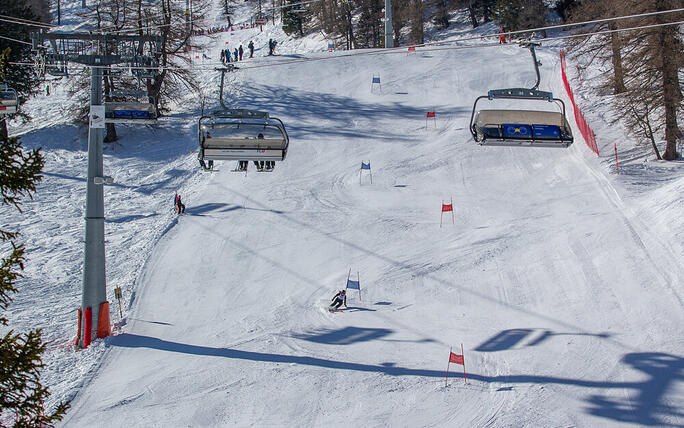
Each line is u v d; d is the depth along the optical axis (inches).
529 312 887.1
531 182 1398.9
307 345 845.2
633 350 759.7
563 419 645.3
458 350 805.2
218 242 1206.3
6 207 1455.5
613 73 1861.5
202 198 1438.2
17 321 973.2
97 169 911.7
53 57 912.9
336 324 903.1
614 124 1659.7
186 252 1174.3
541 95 707.4
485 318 884.6
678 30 1360.7
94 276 900.6
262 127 713.6
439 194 1379.2
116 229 1327.5
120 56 920.9
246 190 1461.6
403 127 1811.0
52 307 1029.2
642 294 877.8
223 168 1619.1
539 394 690.2
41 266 1185.4
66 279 1138.0
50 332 941.2
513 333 836.0
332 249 1152.8
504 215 1229.7
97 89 924.6
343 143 1718.8
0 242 1282.0
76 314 1005.8
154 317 960.9
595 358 753.0
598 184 1311.5
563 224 1142.3
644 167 1364.4
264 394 728.3
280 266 1103.0
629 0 1427.2
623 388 689.0
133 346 872.9
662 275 909.2
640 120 1412.4
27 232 1336.1
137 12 1924.2
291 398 716.7
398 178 1483.8
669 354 741.3
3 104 716.0
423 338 845.2
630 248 1002.1
